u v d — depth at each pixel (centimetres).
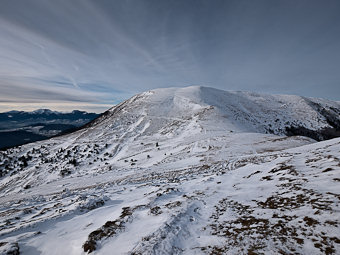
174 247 459
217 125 6575
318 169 846
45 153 8100
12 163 7794
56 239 589
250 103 12800
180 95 12219
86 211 872
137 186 1503
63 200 1274
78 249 508
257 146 3250
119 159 5472
